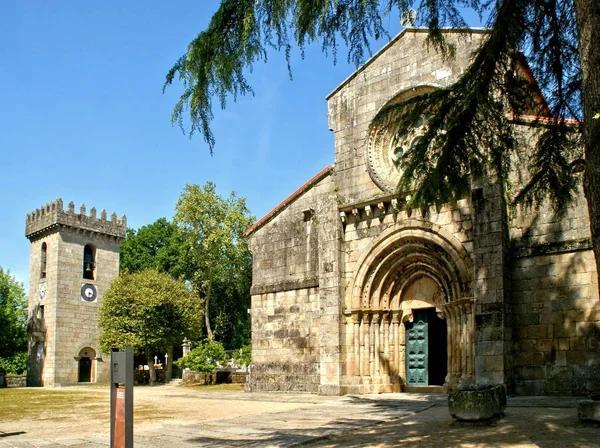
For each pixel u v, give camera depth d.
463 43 24.38
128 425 9.45
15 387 54.28
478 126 12.41
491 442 11.67
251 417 18.31
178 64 11.50
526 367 21.25
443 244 23.73
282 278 29.62
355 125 27.55
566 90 12.87
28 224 61.88
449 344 24.09
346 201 27.14
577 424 13.09
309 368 27.75
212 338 57.56
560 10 11.74
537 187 14.30
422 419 15.75
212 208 57.66
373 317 26.17
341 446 12.54
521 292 21.78
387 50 27.00
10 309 65.00
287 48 11.44
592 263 20.45
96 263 61.25
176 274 65.62
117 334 50.28
